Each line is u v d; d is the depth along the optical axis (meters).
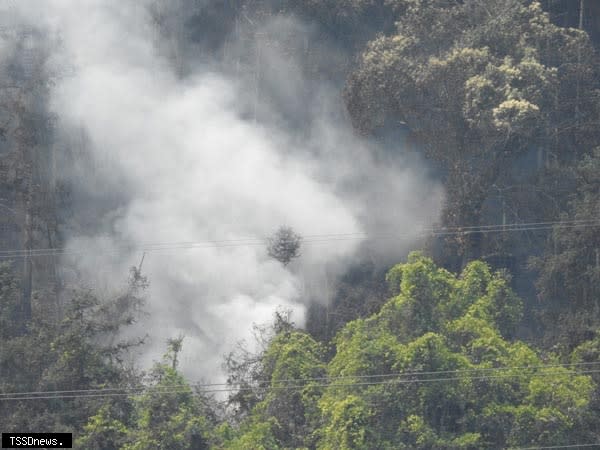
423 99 165.88
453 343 145.25
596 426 139.38
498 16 168.38
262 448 132.25
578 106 170.88
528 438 136.88
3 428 137.12
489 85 159.88
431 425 137.50
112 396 140.50
